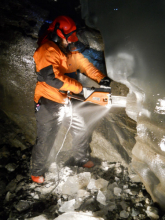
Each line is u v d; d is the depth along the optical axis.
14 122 2.88
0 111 2.84
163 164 1.72
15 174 2.53
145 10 1.61
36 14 2.42
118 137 2.52
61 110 2.20
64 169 2.52
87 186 2.26
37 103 2.19
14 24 2.36
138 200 2.04
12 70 2.53
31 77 2.56
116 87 2.15
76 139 2.44
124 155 2.51
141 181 2.21
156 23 1.55
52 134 2.27
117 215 1.92
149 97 1.73
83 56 2.32
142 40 1.67
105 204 2.03
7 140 2.87
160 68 1.58
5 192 2.30
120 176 2.39
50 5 2.68
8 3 2.35
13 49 2.42
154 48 1.59
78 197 2.15
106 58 2.11
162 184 1.76
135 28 1.71
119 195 2.12
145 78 1.72
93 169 2.54
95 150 2.72
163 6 1.48
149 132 1.82
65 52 2.11
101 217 1.86
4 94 2.68
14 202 2.14
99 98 2.08
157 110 1.67
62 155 2.82
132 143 2.45
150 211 1.83
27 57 2.46
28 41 2.39
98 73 2.27
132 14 1.73
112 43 1.99
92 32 2.45
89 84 2.32
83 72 2.38
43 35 2.07
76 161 2.61
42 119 2.16
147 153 1.91
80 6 2.75
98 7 2.13
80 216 1.84
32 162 2.34
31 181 2.41
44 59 1.89
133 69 1.81
